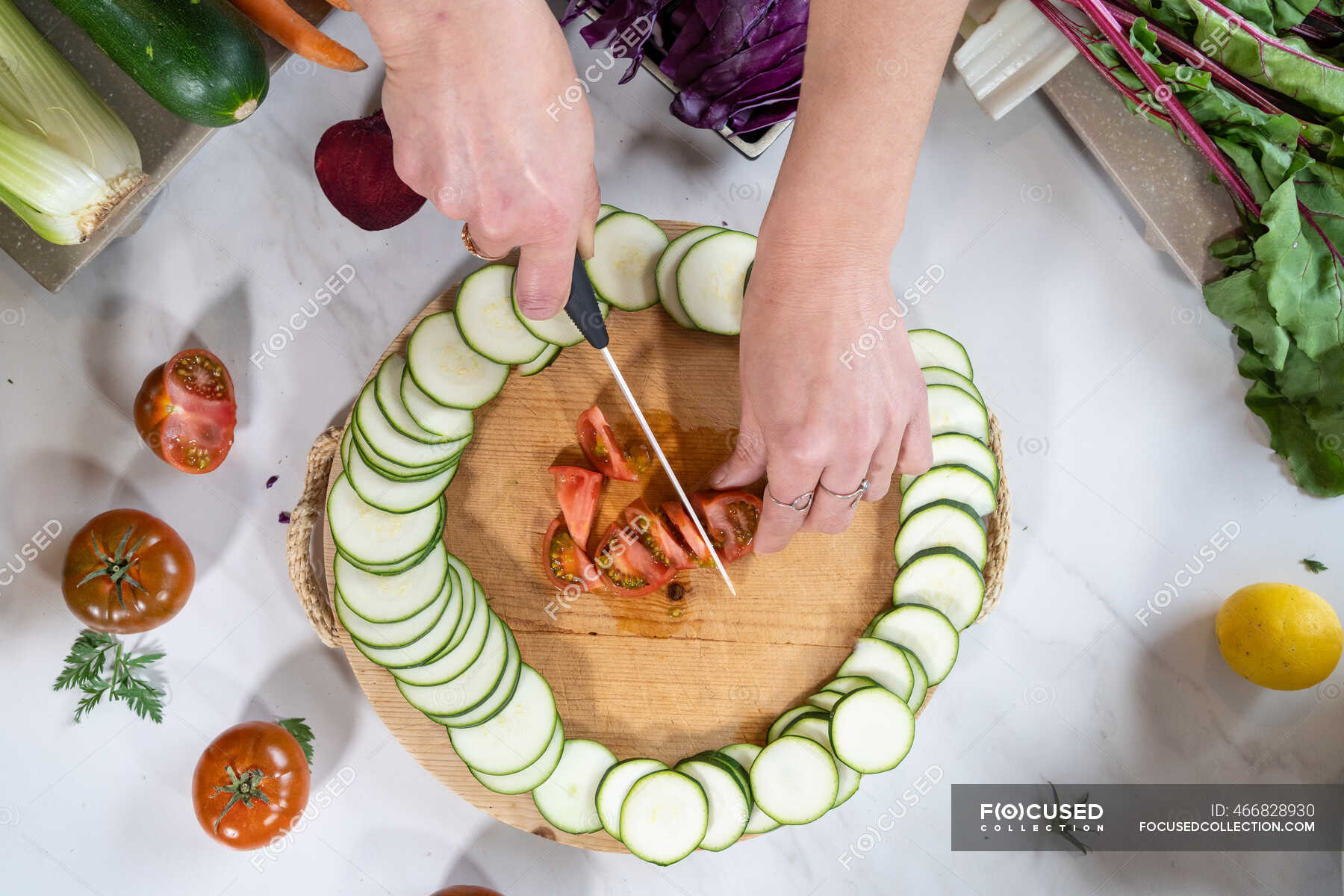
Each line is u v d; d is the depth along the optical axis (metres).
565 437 1.86
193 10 1.67
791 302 1.40
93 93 1.75
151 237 2.02
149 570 1.82
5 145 1.66
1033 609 2.06
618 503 1.86
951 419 1.88
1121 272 2.12
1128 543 2.08
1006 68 1.94
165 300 2.02
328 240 2.04
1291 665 1.87
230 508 2.00
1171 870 2.02
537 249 1.33
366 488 1.74
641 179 2.07
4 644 1.95
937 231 2.11
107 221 1.87
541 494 1.84
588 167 1.29
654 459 1.87
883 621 1.82
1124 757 2.04
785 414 1.47
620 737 1.81
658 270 1.84
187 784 1.96
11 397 1.98
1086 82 1.95
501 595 1.82
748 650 1.83
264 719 1.97
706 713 1.82
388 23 1.11
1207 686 2.05
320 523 1.93
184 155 1.88
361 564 1.74
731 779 1.74
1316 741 2.04
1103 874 2.02
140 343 2.01
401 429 1.75
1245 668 1.93
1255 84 1.84
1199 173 1.91
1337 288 1.80
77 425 1.99
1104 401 2.10
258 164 2.04
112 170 1.77
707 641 1.83
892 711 1.74
